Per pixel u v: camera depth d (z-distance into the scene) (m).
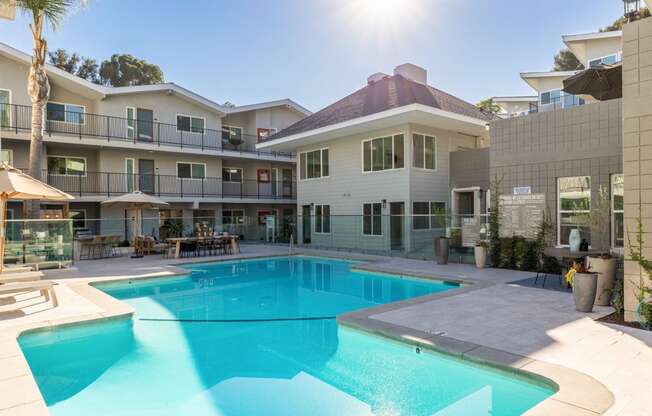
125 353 5.43
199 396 4.18
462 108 17.66
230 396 4.18
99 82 38.81
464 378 4.34
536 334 5.02
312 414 3.77
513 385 3.98
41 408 3.25
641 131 5.46
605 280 6.53
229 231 22.58
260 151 24.58
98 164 19.59
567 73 19.48
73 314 6.24
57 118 18.19
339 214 18.45
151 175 20.86
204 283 10.80
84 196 18.19
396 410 3.79
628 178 5.57
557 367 3.92
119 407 3.95
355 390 4.27
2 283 7.10
